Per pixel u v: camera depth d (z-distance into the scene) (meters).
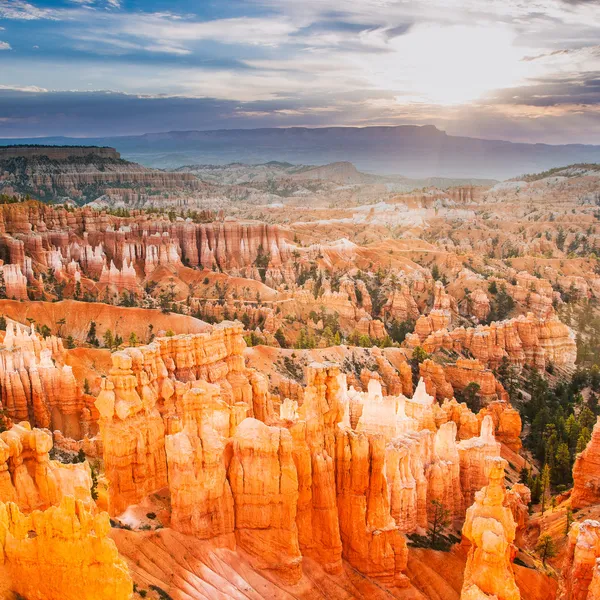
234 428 57.44
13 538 36.59
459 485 75.94
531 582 62.97
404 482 68.19
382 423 82.31
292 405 80.62
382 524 57.41
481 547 48.69
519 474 106.25
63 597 36.09
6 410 102.88
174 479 52.19
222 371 72.62
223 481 52.66
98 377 120.69
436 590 60.44
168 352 67.25
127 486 55.50
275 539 52.91
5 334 130.75
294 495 53.00
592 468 86.06
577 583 49.66
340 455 57.22
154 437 57.41
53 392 109.06
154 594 45.38
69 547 35.84
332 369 57.34
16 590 36.12
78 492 46.56
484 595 47.25
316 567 54.66
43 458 46.12
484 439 84.19
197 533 51.62
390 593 55.78
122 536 49.22
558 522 80.88
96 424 108.25
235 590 49.44
